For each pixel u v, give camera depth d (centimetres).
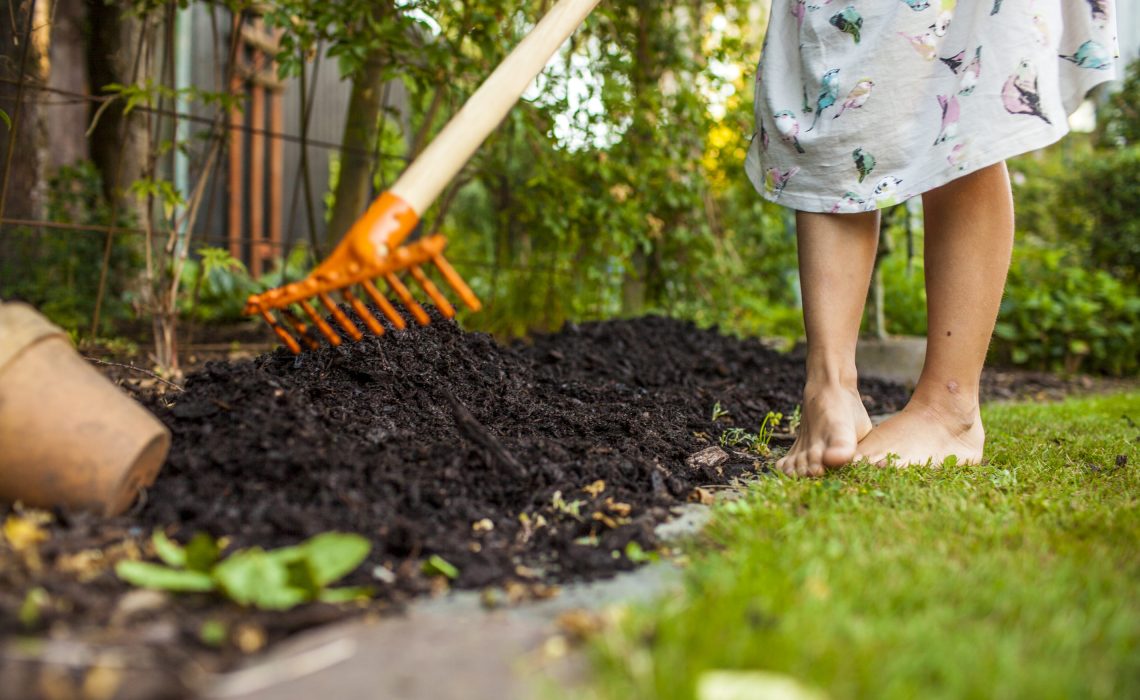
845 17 192
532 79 158
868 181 193
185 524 128
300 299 142
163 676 87
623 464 171
